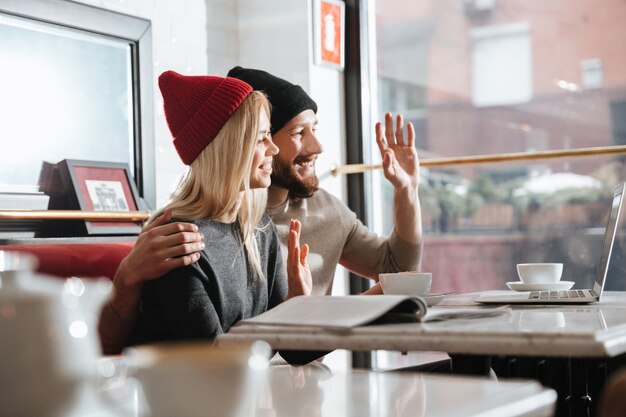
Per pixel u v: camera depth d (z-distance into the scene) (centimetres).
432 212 340
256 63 337
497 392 61
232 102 179
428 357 307
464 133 337
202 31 316
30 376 44
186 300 158
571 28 314
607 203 305
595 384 178
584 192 310
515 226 324
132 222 266
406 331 91
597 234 307
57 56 260
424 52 344
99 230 252
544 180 317
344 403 58
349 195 345
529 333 85
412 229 242
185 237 159
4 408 43
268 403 58
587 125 312
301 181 235
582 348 82
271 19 334
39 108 254
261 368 45
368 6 351
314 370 78
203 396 43
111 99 275
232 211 180
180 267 161
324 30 331
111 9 275
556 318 109
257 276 180
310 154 236
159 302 165
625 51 304
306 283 157
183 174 197
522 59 324
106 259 217
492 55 331
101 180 262
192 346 47
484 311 110
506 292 190
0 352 43
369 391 63
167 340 166
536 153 300
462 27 336
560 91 317
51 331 44
